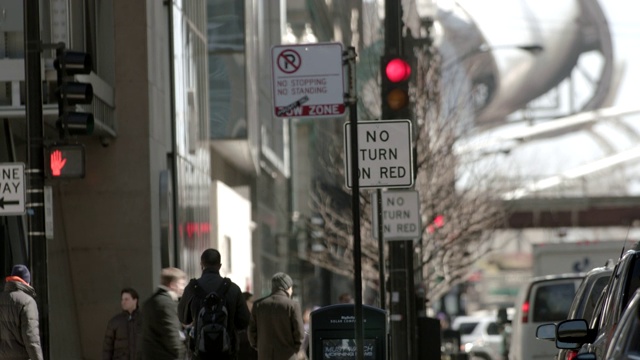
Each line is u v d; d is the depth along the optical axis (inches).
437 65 3489.2
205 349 1441.9
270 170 4320.9
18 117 2038.6
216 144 3555.6
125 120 2383.1
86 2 2330.2
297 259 4441.4
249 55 3656.5
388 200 1680.6
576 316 1387.8
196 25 3053.6
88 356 2375.7
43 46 1540.4
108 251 2368.4
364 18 3587.6
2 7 2063.2
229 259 3422.7
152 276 2370.8
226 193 3390.7
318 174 3941.9
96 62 2370.8
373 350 1406.3
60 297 2304.4
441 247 3257.9
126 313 1797.5
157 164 2464.3
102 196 2370.8
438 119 3417.8
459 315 6638.8
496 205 4232.3
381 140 1419.8
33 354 1488.7
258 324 1643.7
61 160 1528.1
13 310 1491.1
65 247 2375.7
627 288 964.0
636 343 761.0
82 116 1540.4
